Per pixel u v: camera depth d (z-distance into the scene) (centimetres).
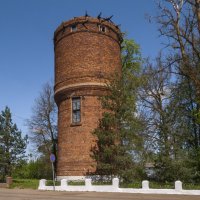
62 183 2747
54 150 4672
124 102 2830
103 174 2838
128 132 2750
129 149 2708
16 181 3850
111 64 3228
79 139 2995
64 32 3269
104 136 2780
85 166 2922
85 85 3075
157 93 3189
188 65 2669
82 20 3189
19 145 3825
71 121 3081
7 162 3759
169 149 2661
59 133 3186
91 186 2603
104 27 3259
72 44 3191
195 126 3153
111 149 2714
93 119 3025
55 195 2291
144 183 2405
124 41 4606
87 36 3166
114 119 2784
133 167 2669
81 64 3123
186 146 3041
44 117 5356
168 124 2820
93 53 3142
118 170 2719
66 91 3152
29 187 3152
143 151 2750
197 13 2503
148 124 2928
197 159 2698
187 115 3116
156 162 2650
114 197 2077
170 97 3122
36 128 5338
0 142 3806
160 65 3506
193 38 2603
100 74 3120
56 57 3353
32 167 5481
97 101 3073
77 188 2664
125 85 2950
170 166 2572
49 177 5322
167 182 2553
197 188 2319
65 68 3198
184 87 3130
